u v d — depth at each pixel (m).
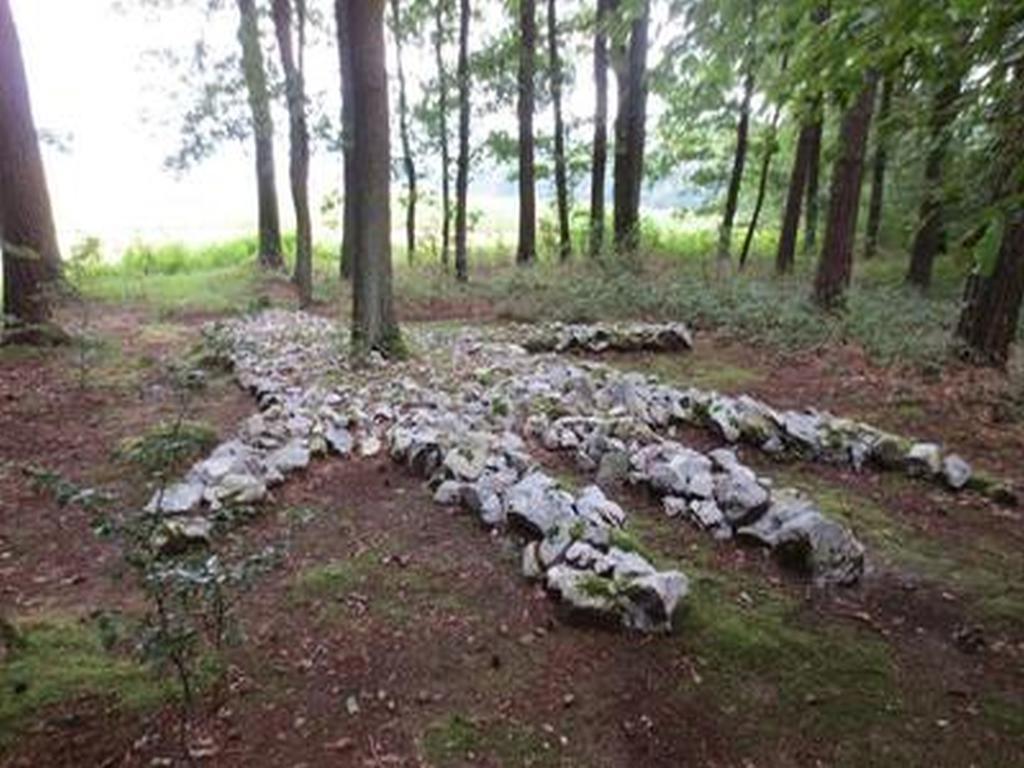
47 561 4.52
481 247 21.97
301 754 3.00
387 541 4.57
